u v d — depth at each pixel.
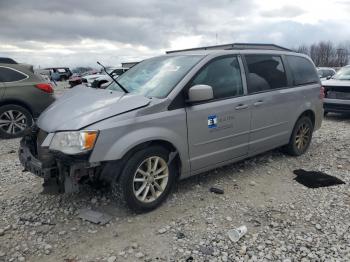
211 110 4.27
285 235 3.43
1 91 7.45
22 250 3.22
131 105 3.74
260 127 4.98
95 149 3.41
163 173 4.00
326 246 3.23
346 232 3.46
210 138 4.32
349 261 3.00
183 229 3.55
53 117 3.85
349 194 4.38
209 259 3.06
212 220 3.73
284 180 4.87
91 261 3.06
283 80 5.41
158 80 4.30
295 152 5.84
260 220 3.73
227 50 4.70
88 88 4.89
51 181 3.63
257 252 3.16
